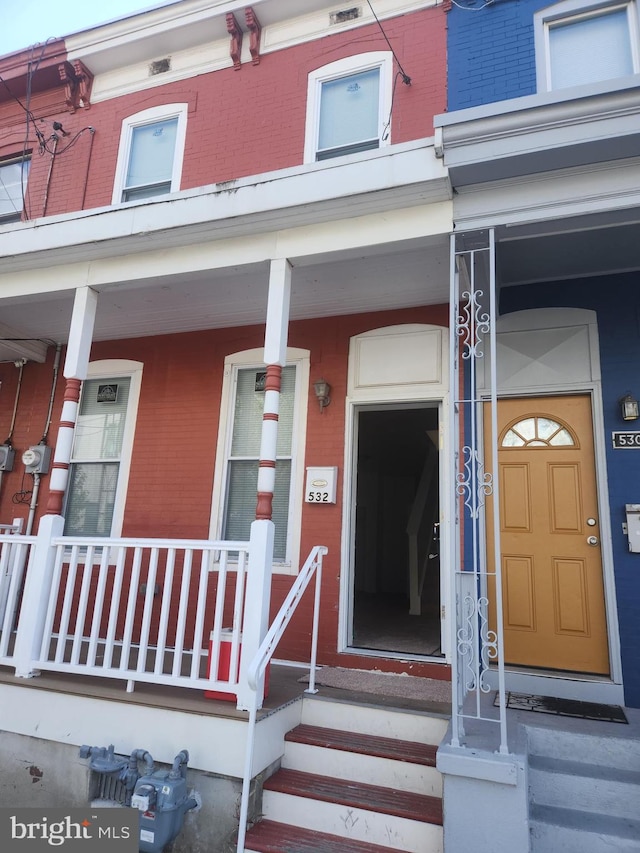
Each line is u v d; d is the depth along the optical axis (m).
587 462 4.64
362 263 4.51
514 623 4.59
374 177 3.79
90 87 6.84
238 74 6.15
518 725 3.50
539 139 3.46
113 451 6.26
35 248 4.73
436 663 4.56
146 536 5.83
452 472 3.39
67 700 3.81
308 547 5.16
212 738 3.41
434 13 5.44
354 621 6.70
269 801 3.38
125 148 6.50
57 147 6.83
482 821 2.85
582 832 2.98
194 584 5.58
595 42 4.91
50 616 4.11
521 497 4.75
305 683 4.27
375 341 5.36
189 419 5.95
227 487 5.70
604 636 4.37
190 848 3.33
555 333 4.80
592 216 3.56
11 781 3.83
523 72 4.98
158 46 6.50
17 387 6.87
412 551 7.87
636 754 3.35
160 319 5.86
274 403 3.99
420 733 3.62
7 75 7.04
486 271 4.62
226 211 4.14
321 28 5.88
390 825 3.12
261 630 3.59
